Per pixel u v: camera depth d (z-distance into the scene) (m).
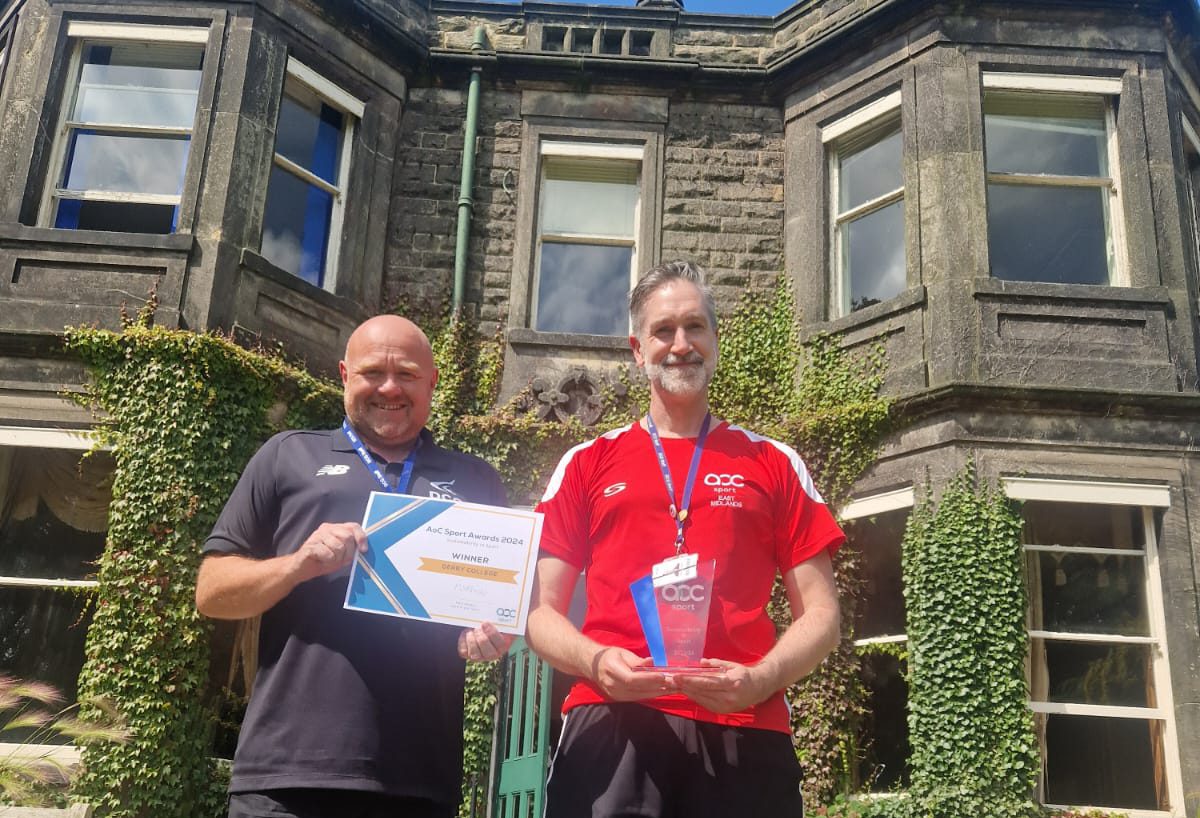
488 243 9.32
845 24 9.05
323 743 2.52
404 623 2.71
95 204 8.20
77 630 7.26
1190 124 9.00
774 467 2.91
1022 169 8.45
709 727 2.55
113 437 7.24
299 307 8.26
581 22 9.85
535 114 9.66
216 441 7.32
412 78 9.72
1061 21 8.57
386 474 2.95
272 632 2.72
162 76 8.53
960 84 8.41
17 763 5.64
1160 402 7.41
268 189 8.30
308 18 8.89
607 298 9.39
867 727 7.55
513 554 2.69
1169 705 6.91
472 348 8.93
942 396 7.47
